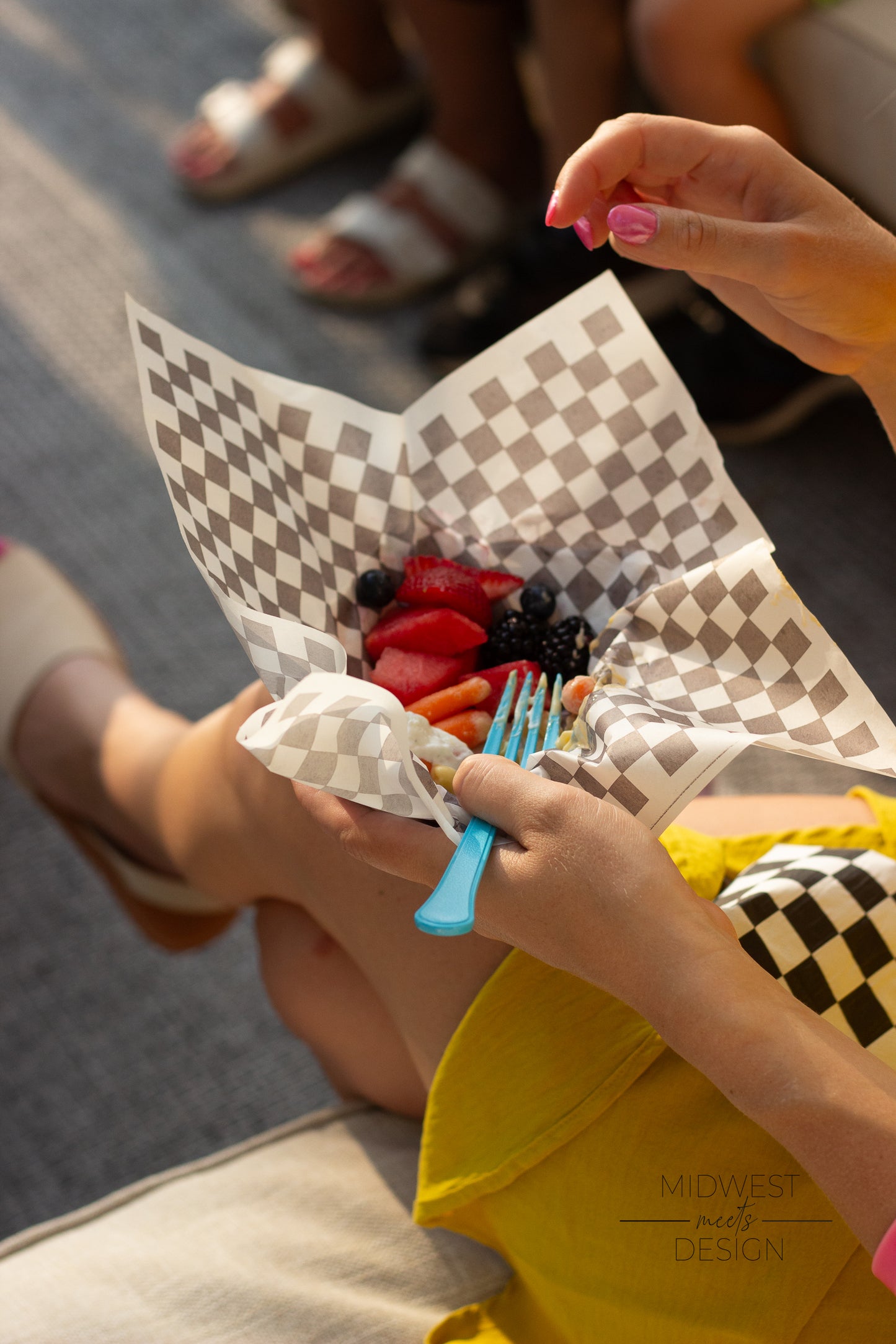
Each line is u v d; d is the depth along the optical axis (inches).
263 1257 28.1
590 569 30.2
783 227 23.4
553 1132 24.5
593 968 20.6
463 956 27.1
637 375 28.0
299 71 80.7
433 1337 26.6
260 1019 50.9
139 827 40.3
